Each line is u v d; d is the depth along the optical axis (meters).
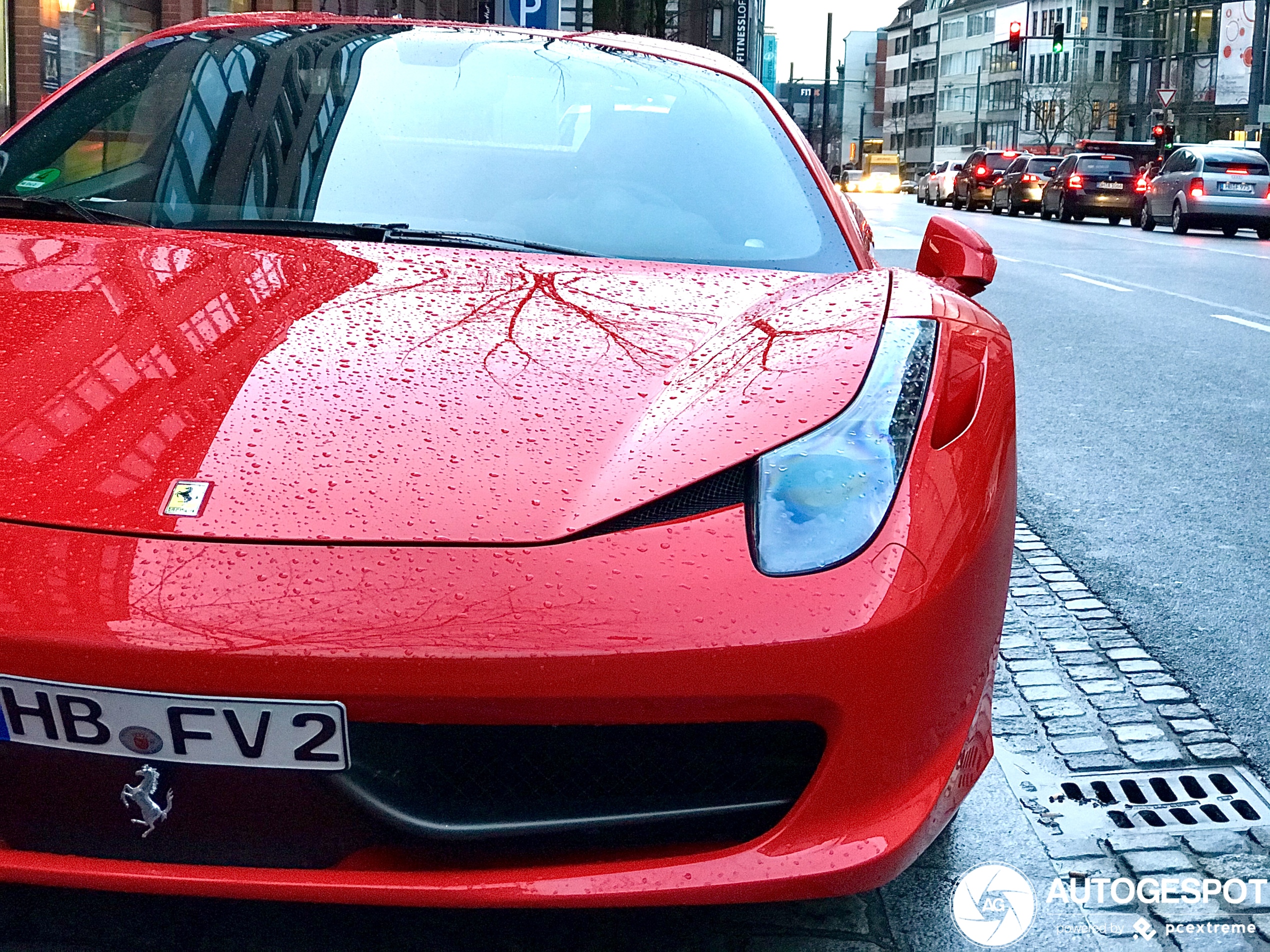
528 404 1.69
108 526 1.45
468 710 1.39
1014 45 36.72
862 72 131.00
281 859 1.47
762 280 2.19
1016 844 2.16
